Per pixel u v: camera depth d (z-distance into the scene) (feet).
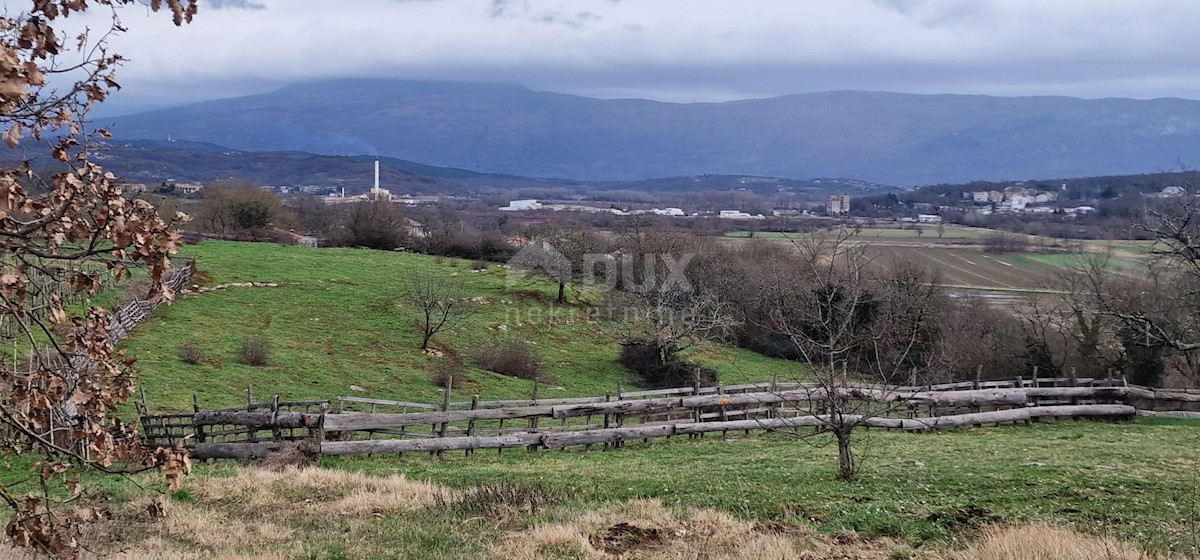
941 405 95.86
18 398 21.27
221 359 136.05
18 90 15.97
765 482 53.01
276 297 198.70
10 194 17.71
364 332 181.98
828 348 56.80
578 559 35.17
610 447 78.84
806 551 35.04
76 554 22.45
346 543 38.55
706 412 98.22
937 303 166.71
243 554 36.29
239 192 311.68
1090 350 142.92
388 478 55.47
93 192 19.48
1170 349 131.44
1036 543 32.55
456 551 36.76
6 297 19.83
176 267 196.95
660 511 43.09
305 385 130.62
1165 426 93.30
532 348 192.24
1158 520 37.86
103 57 20.30
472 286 237.25
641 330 195.21
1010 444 76.33
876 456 68.28
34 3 18.74
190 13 20.27
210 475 57.16
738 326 205.26
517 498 47.47
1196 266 81.92
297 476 55.93
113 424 22.67
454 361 171.53
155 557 35.68
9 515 42.98
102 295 137.90
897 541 36.60
